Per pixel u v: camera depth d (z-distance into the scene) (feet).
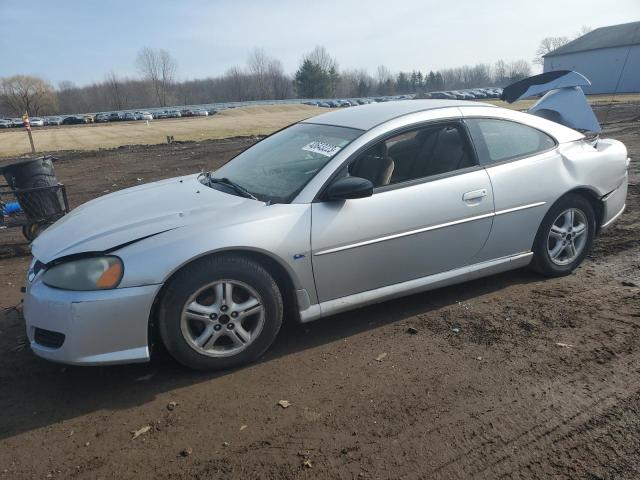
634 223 20.29
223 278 10.36
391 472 7.85
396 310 13.33
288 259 10.87
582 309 12.97
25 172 20.33
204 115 204.95
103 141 92.02
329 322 12.85
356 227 11.45
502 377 10.21
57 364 11.38
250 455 8.32
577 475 7.68
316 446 8.48
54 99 306.96
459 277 13.16
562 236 14.67
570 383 9.93
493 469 7.85
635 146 41.45
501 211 13.25
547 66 242.99
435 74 402.52
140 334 9.93
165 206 11.65
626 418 8.87
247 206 11.12
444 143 12.98
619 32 219.61
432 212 12.28
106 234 10.39
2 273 18.49
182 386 10.35
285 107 233.76
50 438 8.95
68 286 9.73
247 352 10.87
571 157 14.48
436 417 9.09
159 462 8.25
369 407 9.44
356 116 13.65
